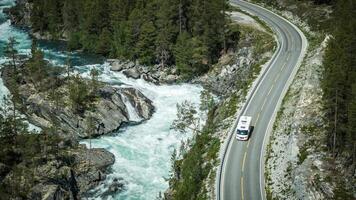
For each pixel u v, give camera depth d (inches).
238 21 6368.1
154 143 4315.9
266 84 4665.4
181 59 5590.6
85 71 5541.3
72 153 3937.0
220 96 5216.5
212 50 5748.0
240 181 3351.4
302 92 4047.7
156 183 3786.9
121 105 4724.4
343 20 4397.1
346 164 3080.7
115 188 3718.0
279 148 3599.9
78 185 3700.8
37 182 3538.4
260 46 5605.3
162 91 5310.0
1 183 3449.8
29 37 6899.6
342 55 3398.1
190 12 5851.4
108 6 6254.9
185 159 3841.0
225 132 3971.5
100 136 4402.1
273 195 3174.2
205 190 3304.6
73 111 4448.8
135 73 5541.3
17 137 3796.8
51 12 6855.3
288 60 5128.0
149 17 5821.9
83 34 6412.4
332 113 3248.0
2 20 7524.6
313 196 2955.2
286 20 6412.4
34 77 4891.7
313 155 3255.4
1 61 5654.5
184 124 4576.8
